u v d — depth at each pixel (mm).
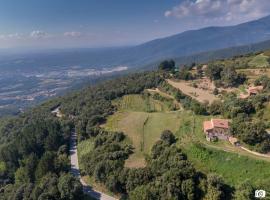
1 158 178625
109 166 129500
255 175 101688
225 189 100000
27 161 155250
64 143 185750
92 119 184625
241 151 113875
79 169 150500
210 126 127875
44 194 119188
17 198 130125
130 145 145500
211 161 112562
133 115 179625
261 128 113562
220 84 193750
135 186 115500
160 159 119250
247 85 178125
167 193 103812
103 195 125375
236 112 135125
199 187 101812
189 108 169875
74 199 120562
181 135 135125
